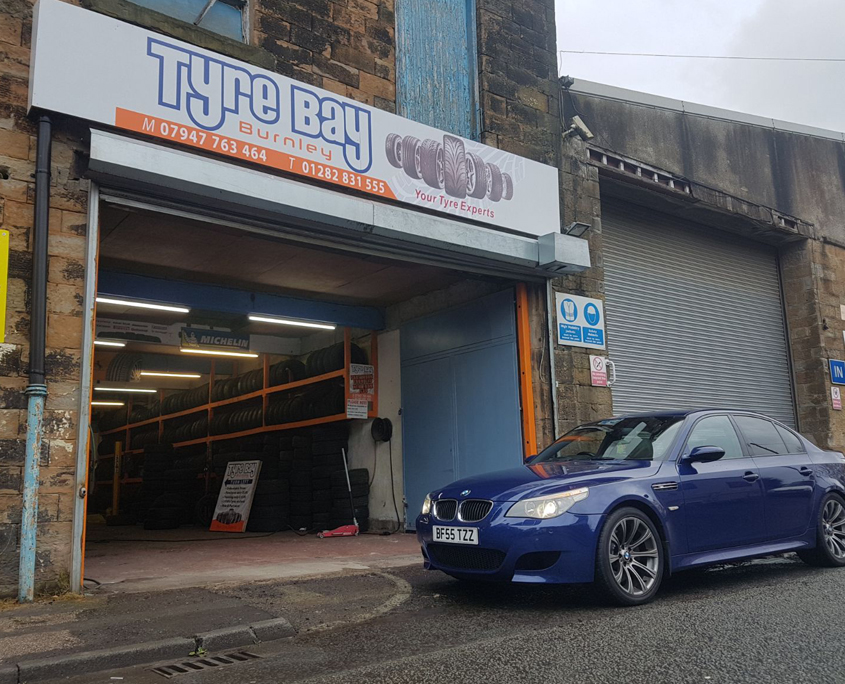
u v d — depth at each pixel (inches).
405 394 463.8
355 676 148.6
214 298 411.8
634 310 481.4
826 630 172.7
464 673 147.4
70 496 231.3
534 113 412.8
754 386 557.0
